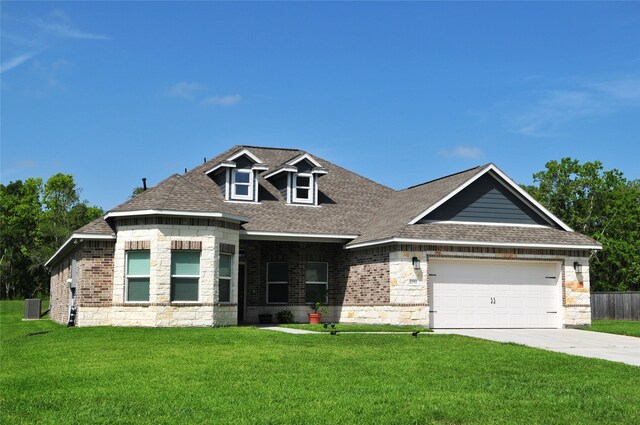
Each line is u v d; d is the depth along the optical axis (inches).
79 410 408.2
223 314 978.1
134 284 956.6
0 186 3385.8
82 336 814.5
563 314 1055.0
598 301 1534.2
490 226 1076.5
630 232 2209.6
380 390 472.4
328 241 1136.2
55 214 3176.7
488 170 1084.5
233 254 1010.7
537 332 947.3
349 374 537.0
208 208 964.0
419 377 527.2
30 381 504.7
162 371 548.1
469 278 1032.2
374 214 1223.5
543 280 1068.5
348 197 1280.8
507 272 1051.9
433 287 1013.8
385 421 384.2
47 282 3410.4
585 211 2289.6
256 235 1080.8
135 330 867.4
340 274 1157.1
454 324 1016.2
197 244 957.2
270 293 1151.6
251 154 1171.3
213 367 567.5
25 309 1477.6
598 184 2256.4
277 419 386.3
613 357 663.8
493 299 1039.6
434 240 995.9
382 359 617.9
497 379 524.7
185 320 940.6
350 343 737.6
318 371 549.3
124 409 410.6
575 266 1074.7
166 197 960.9
